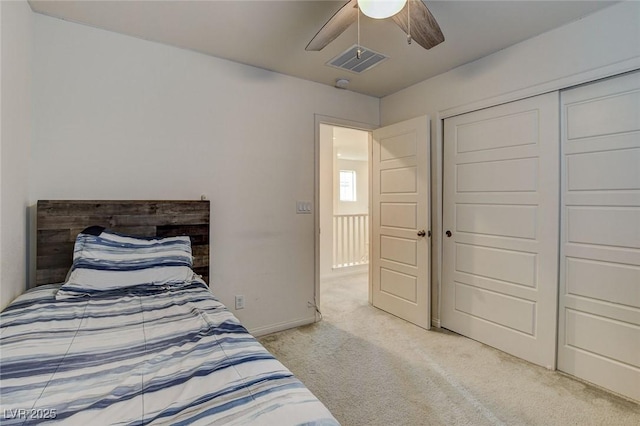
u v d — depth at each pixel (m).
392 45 2.39
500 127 2.51
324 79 3.05
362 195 8.49
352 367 2.26
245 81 2.71
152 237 2.06
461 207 2.81
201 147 2.52
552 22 2.08
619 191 1.93
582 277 2.09
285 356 2.43
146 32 2.19
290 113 2.96
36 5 1.87
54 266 1.94
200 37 2.27
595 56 1.97
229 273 2.67
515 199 2.42
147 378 0.90
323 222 5.12
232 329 1.25
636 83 1.86
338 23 1.69
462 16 2.00
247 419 0.72
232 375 0.91
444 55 2.55
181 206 2.32
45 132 1.96
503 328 2.50
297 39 2.30
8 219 1.59
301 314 3.06
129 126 2.23
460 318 2.84
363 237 5.70
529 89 2.29
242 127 2.71
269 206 2.86
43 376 0.91
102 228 1.94
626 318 1.90
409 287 3.14
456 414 1.76
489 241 2.60
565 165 2.16
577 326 2.12
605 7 1.92
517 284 2.41
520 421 1.70
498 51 2.48
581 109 2.08
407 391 1.97
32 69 1.92
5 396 0.82
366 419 1.72
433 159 3.03
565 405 1.83
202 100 2.51
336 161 7.79
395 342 2.68
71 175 2.04
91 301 1.56
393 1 1.45
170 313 1.42
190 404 0.78
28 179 1.89
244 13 1.98
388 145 3.38
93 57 2.11
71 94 2.04
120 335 1.19
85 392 0.84
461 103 2.76
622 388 1.91
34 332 1.20
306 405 0.78
